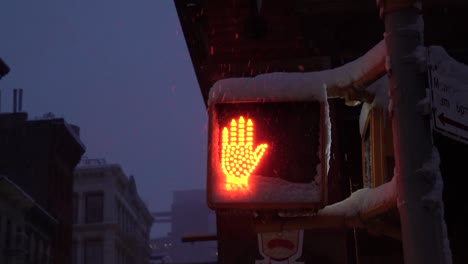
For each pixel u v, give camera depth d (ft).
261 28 32.58
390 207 12.66
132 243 318.24
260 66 36.68
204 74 58.03
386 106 13.93
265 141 12.70
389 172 14.71
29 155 201.87
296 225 13.52
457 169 26.68
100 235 279.90
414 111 12.00
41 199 198.29
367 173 19.20
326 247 33.88
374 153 15.03
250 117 12.78
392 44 12.34
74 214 282.36
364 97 13.96
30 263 181.68
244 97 12.75
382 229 13.58
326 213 13.60
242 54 36.94
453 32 34.78
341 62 36.47
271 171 12.61
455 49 35.01
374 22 36.06
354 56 36.32
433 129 11.96
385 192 12.84
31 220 184.24
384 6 12.58
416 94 12.05
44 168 200.75
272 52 36.73
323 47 36.47
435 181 11.68
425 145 11.87
